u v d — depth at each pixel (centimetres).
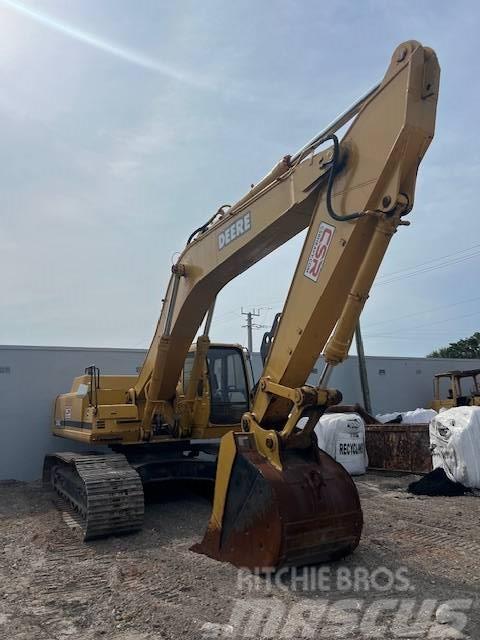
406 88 435
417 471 1149
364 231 467
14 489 1105
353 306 465
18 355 1261
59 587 519
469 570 535
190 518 766
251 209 580
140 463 830
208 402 842
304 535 496
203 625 418
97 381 862
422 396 2152
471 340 4866
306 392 501
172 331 736
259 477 511
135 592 494
